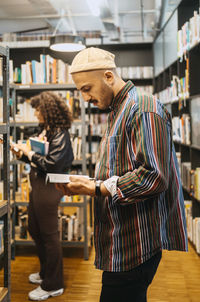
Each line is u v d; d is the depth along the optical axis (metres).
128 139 1.28
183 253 3.73
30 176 2.83
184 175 4.36
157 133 1.21
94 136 7.52
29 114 3.77
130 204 1.30
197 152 3.92
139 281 1.30
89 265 3.41
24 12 8.27
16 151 2.77
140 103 1.26
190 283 2.96
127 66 7.88
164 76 5.98
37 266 3.39
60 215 3.82
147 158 1.16
